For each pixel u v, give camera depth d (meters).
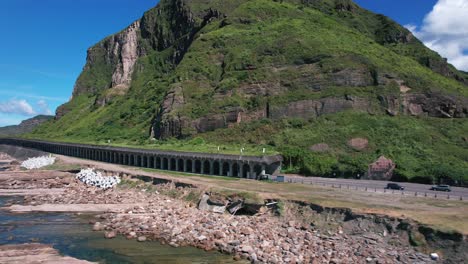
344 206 57.28
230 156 99.94
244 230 56.28
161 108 157.25
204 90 154.88
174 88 155.62
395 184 77.44
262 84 141.00
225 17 199.75
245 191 70.00
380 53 157.75
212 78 159.75
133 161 137.38
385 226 51.44
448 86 146.12
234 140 127.50
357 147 110.94
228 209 68.19
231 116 135.00
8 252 48.22
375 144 111.38
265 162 93.00
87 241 55.38
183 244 53.69
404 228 49.72
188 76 161.75
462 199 63.88
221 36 177.25
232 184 81.06
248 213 67.12
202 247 52.19
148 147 135.50
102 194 88.81
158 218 65.12
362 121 122.31
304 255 46.91
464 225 47.66
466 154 105.00
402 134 115.38
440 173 90.25
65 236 57.78
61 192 93.25
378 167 96.69
